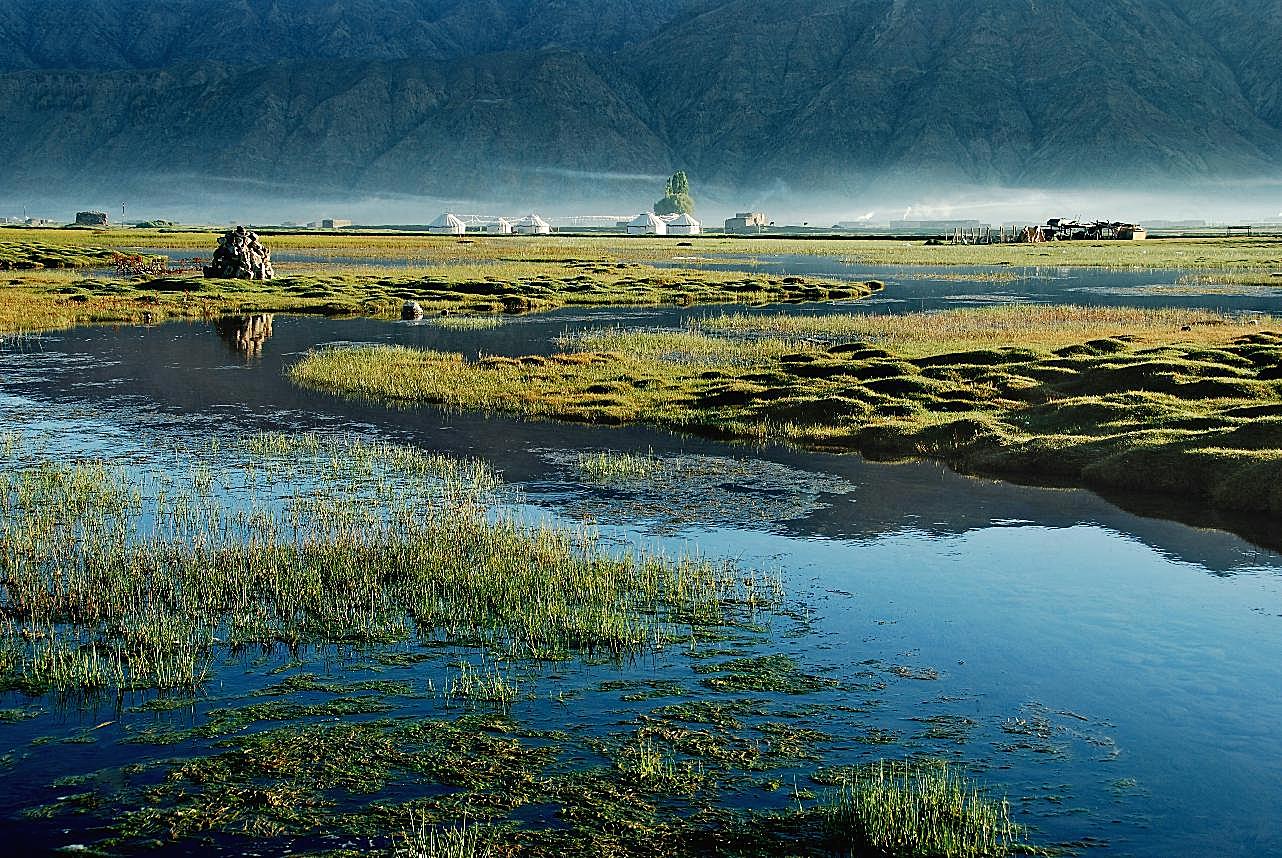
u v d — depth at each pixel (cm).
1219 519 2159
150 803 1166
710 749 1269
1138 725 1329
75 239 15675
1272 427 2508
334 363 4150
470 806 1159
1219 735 1305
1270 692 1411
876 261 12062
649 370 3994
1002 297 7331
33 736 1299
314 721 1332
